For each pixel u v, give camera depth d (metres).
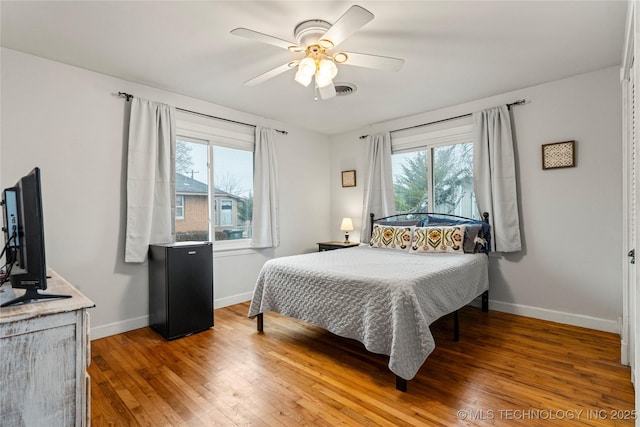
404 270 2.44
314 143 4.93
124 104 2.99
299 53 2.47
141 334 2.92
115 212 2.93
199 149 3.67
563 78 3.03
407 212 4.31
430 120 3.98
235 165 4.00
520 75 2.95
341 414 1.74
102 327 2.85
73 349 1.19
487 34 2.24
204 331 3.01
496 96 3.45
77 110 2.71
